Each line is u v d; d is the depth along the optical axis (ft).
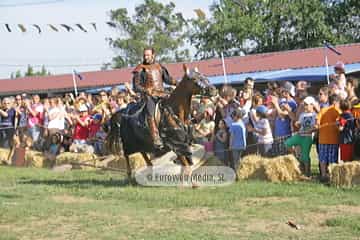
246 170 44.88
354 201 35.32
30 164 62.69
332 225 29.86
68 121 63.46
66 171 55.26
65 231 29.71
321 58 100.68
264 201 36.50
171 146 41.47
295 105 48.16
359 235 27.84
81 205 36.17
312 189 39.60
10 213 33.65
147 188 42.63
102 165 54.44
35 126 64.75
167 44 189.88
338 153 42.83
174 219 31.94
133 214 33.32
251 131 48.29
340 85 46.70
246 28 160.25
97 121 59.21
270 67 103.65
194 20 44.88
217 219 31.71
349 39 160.76
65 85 130.62
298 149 45.19
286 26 161.07
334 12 160.45
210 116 50.96
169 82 44.29
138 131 42.96
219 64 113.91
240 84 100.27
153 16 179.63
